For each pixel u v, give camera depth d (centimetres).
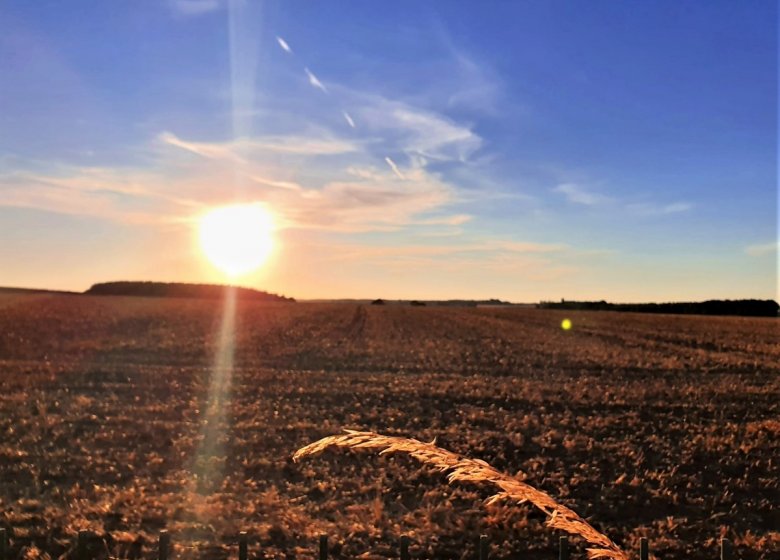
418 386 2262
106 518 932
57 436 1432
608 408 1938
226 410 1762
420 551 850
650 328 5978
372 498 1066
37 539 860
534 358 3278
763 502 1093
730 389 2300
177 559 800
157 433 1485
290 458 1267
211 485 1102
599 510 1048
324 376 2494
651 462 1330
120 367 2669
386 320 6775
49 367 2583
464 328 5744
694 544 910
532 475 1218
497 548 862
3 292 10325
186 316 6072
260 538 876
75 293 12325
